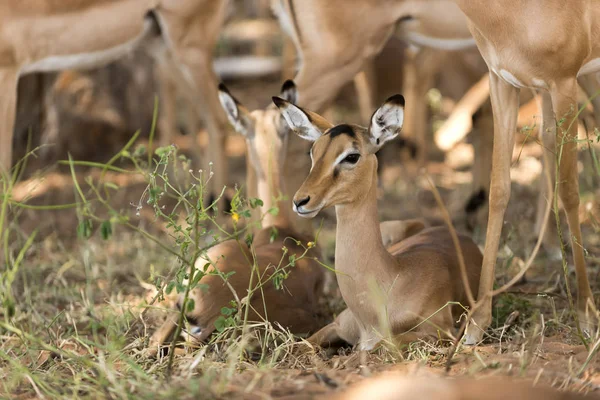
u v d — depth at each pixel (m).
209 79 14.48
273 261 9.65
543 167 11.90
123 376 7.54
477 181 14.11
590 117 12.92
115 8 13.85
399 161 18.70
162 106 18.80
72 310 10.51
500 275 11.14
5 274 8.94
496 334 8.95
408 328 8.57
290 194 12.53
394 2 12.66
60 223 15.52
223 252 9.44
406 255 9.03
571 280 11.05
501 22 8.52
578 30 8.48
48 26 13.46
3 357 8.30
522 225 14.00
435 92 22.14
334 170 8.18
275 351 8.13
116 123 19.88
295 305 9.50
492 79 9.02
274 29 28.36
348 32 12.63
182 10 14.02
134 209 16.03
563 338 8.65
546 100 11.07
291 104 8.94
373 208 8.47
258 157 11.08
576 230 8.90
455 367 7.52
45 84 18.72
